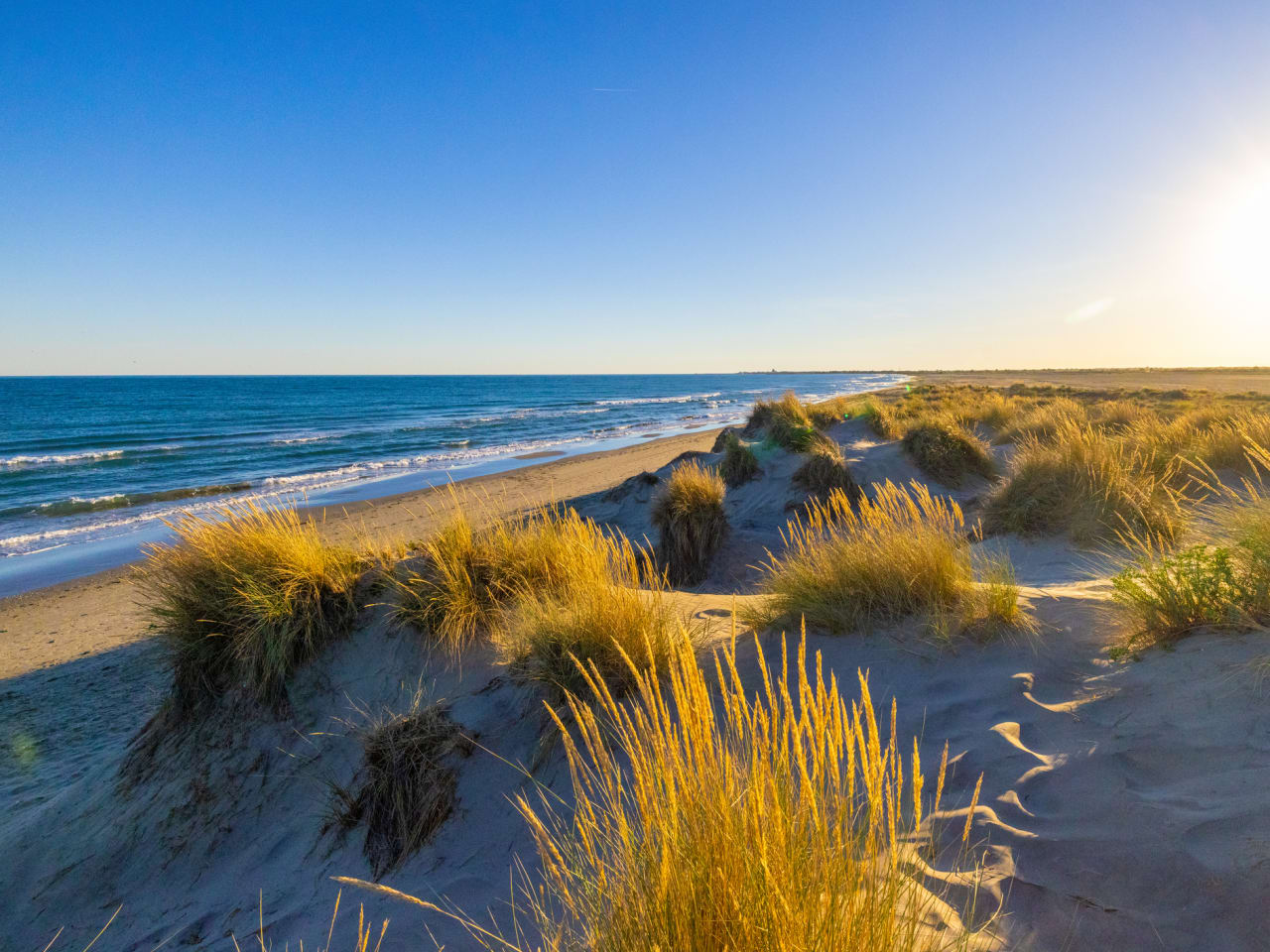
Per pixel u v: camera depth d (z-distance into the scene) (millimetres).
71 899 4059
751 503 11312
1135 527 6156
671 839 1674
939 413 19484
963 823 2428
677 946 1589
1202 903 1900
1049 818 2389
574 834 2873
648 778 1789
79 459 32500
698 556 8867
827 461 11070
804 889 1568
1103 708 2994
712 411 68188
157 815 4371
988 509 7859
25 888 4230
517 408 78500
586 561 5012
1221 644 3113
